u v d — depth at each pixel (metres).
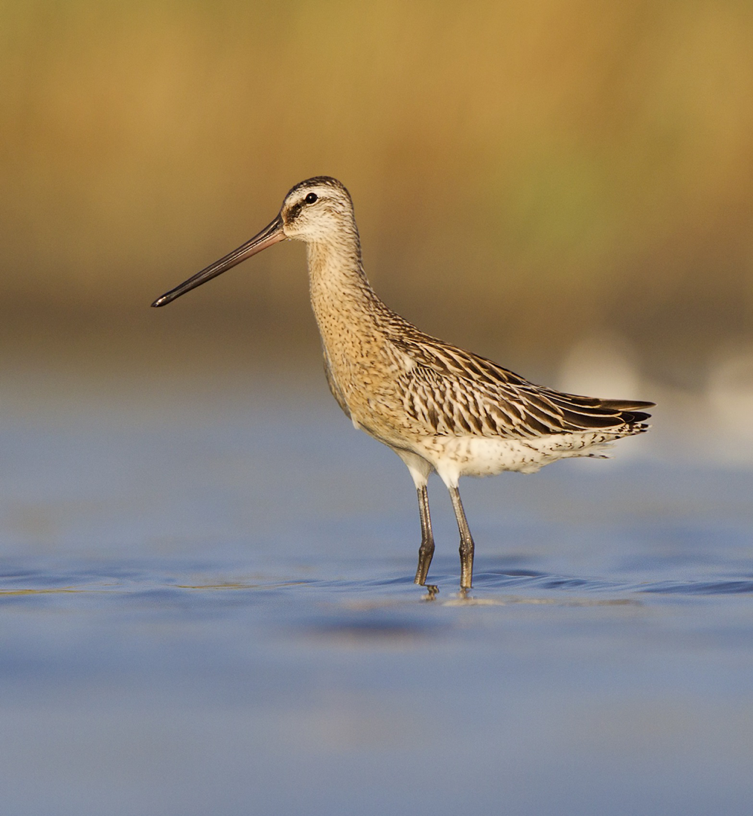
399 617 9.05
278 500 14.18
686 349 24.23
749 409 18.86
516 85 27.91
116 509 13.51
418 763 6.32
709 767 6.26
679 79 28.34
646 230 27.69
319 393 20.38
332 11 27.70
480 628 8.71
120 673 7.62
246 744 6.54
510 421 10.88
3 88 27.22
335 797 5.96
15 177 27.05
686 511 13.92
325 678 7.53
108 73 27.47
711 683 7.43
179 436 17.45
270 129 27.48
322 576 10.77
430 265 27.06
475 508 14.27
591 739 6.60
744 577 10.59
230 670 7.70
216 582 10.44
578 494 15.07
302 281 25.97
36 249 26.72
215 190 27.27
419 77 27.69
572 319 26.80
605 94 28.16
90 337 24.48
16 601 9.57
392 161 27.56
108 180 27.19
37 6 27.33
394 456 16.78
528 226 27.22
